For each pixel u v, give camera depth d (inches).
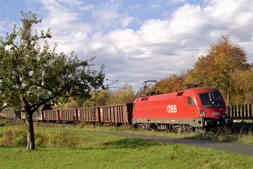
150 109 1047.6
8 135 1034.7
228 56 1343.5
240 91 1285.7
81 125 1568.7
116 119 1323.8
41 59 680.4
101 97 2188.7
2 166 563.5
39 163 565.6
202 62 1427.2
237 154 466.9
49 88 693.9
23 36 665.0
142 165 467.5
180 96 868.0
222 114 795.4
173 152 526.0
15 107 728.3
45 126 1738.4
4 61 646.5
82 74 703.1
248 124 761.0
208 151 511.8
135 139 813.2
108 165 493.4
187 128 850.1
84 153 633.0
